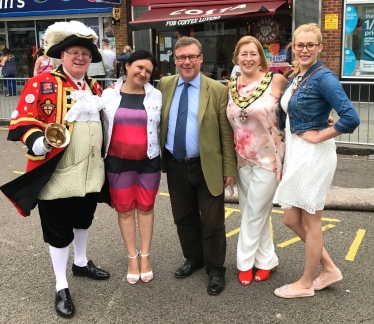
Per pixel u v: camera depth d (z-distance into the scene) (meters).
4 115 11.22
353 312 3.22
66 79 3.18
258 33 12.22
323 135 3.04
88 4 13.59
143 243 3.72
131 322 3.16
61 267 3.37
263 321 3.14
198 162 3.49
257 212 3.54
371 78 11.33
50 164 3.11
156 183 3.60
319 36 3.06
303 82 3.11
